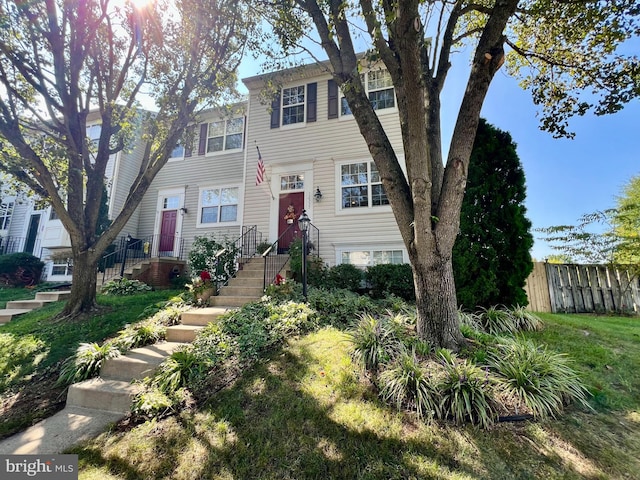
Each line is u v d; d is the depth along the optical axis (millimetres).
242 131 11266
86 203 6453
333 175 9039
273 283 6426
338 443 2367
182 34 6543
